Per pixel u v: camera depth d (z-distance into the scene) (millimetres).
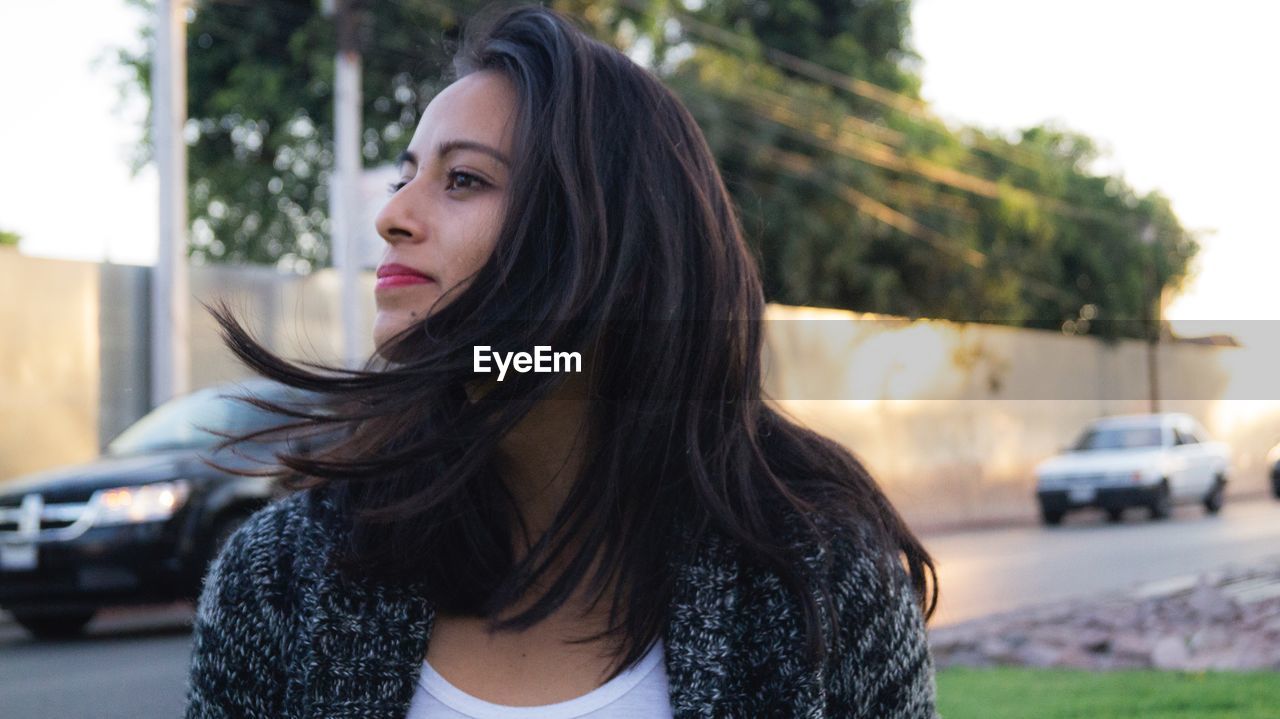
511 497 1100
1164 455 18375
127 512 6902
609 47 1114
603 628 1056
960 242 22875
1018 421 21344
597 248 1017
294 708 993
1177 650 5598
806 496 1091
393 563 1005
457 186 1058
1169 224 28719
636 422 1073
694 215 1097
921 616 1136
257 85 18328
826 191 20688
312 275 12625
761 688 1013
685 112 1138
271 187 19406
